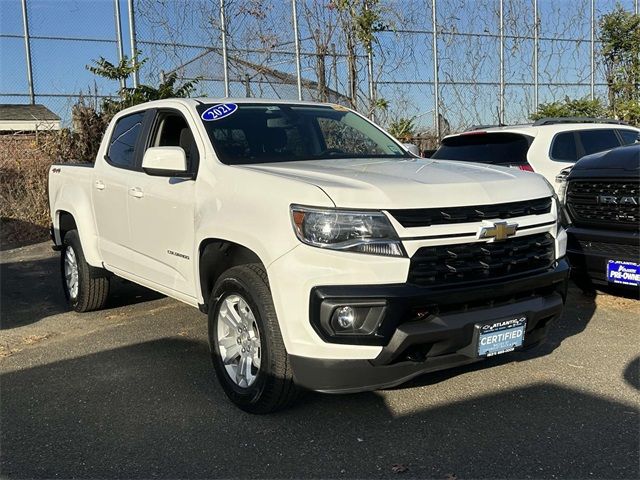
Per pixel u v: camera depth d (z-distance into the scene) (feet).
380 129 17.88
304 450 10.85
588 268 18.25
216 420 12.09
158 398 13.19
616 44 58.23
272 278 11.20
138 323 18.84
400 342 10.53
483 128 28.45
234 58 44.06
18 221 36.14
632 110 56.54
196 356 15.79
